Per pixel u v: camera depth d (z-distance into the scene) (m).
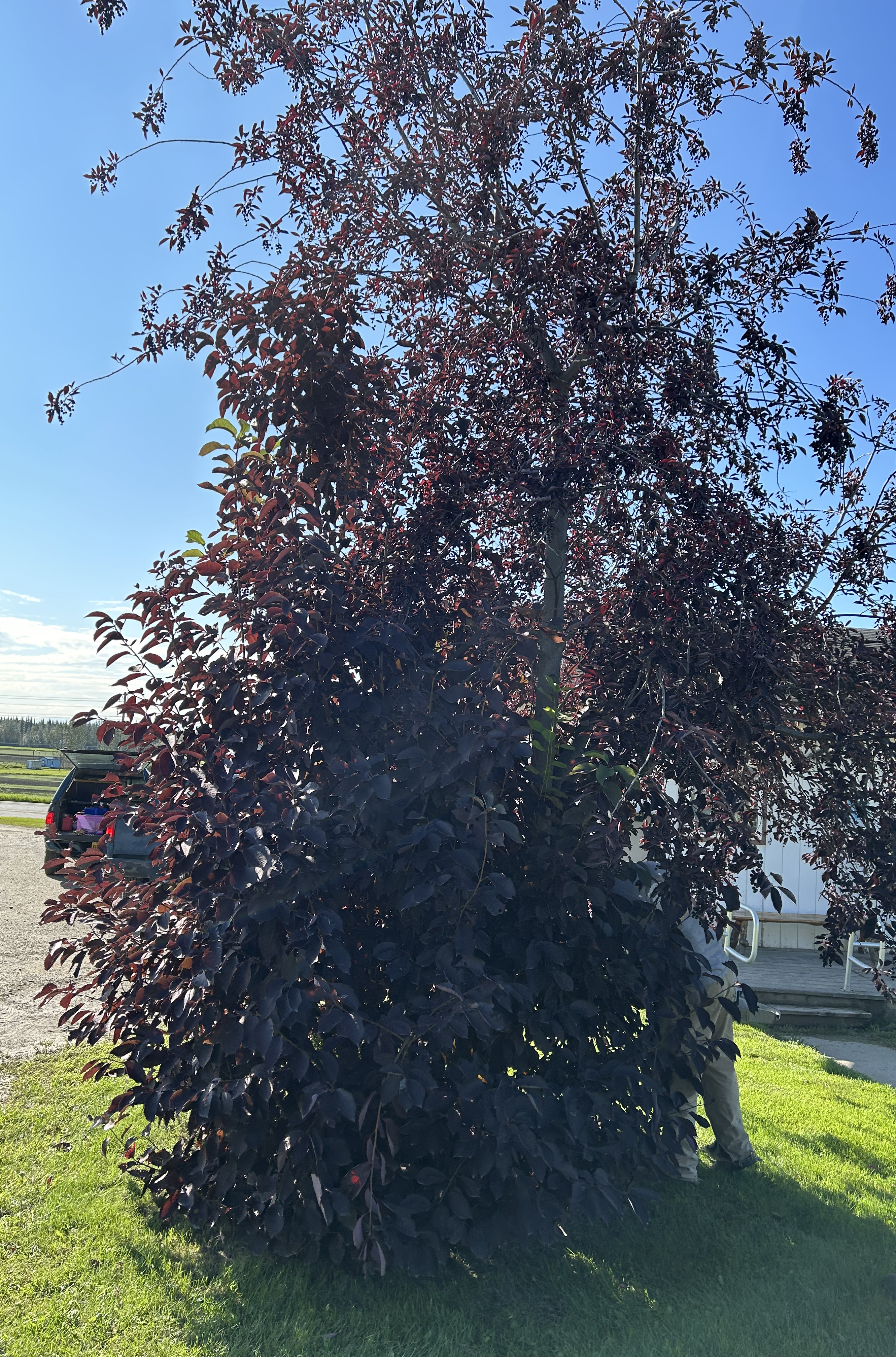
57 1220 3.86
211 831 3.57
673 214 4.57
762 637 3.55
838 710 3.82
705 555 3.59
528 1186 3.60
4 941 8.70
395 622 3.80
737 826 3.50
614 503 3.89
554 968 3.77
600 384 4.04
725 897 3.64
